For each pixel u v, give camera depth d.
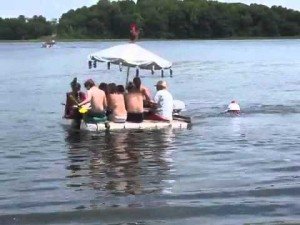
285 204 11.70
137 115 21.59
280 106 29.92
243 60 90.06
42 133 21.02
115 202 11.82
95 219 10.90
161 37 175.75
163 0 180.88
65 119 23.33
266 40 183.50
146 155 16.53
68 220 10.83
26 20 198.38
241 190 12.66
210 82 48.50
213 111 28.02
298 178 13.69
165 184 13.17
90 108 21.33
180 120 23.03
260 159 15.92
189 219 10.89
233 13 179.88
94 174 14.16
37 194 12.41
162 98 22.05
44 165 15.26
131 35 23.20
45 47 161.62
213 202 11.84
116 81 50.91
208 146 18.02
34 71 68.38
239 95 36.62
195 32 178.00
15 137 20.14
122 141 18.86
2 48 165.75
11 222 10.72
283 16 182.88
